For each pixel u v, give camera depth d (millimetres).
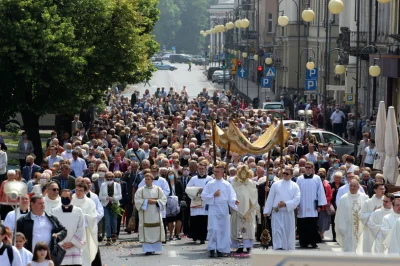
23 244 23875
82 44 67312
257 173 41312
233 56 186250
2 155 53281
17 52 63781
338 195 36875
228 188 36250
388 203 30016
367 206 31250
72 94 66625
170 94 124750
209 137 56625
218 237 36156
